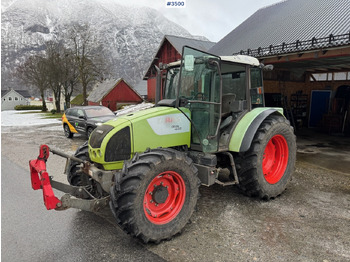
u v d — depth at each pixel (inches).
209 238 123.7
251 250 113.8
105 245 119.7
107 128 132.4
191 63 124.3
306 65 386.3
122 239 124.6
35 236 127.7
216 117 146.1
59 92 1422.2
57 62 1315.2
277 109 177.8
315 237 123.0
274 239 121.8
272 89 444.8
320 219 140.2
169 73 162.6
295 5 401.4
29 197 175.9
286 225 134.2
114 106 1251.8
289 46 270.7
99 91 1334.9
